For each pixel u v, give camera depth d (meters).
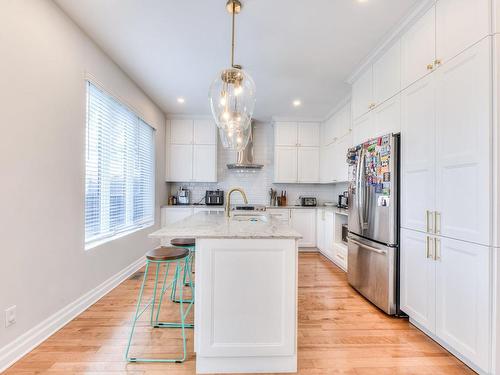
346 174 4.08
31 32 1.83
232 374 1.67
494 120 1.48
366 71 2.96
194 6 2.05
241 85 2.13
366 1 1.99
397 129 2.36
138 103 3.69
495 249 1.48
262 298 1.67
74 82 2.29
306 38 2.47
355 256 3.00
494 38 1.48
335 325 2.23
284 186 5.48
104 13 2.15
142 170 3.98
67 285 2.22
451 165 1.75
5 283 1.64
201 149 5.12
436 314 1.89
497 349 1.48
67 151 2.21
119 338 1.99
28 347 1.81
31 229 1.84
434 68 1.91
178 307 2.53
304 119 5.11
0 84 1.60
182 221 2.38
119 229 3.24
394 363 1.75
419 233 2.06
